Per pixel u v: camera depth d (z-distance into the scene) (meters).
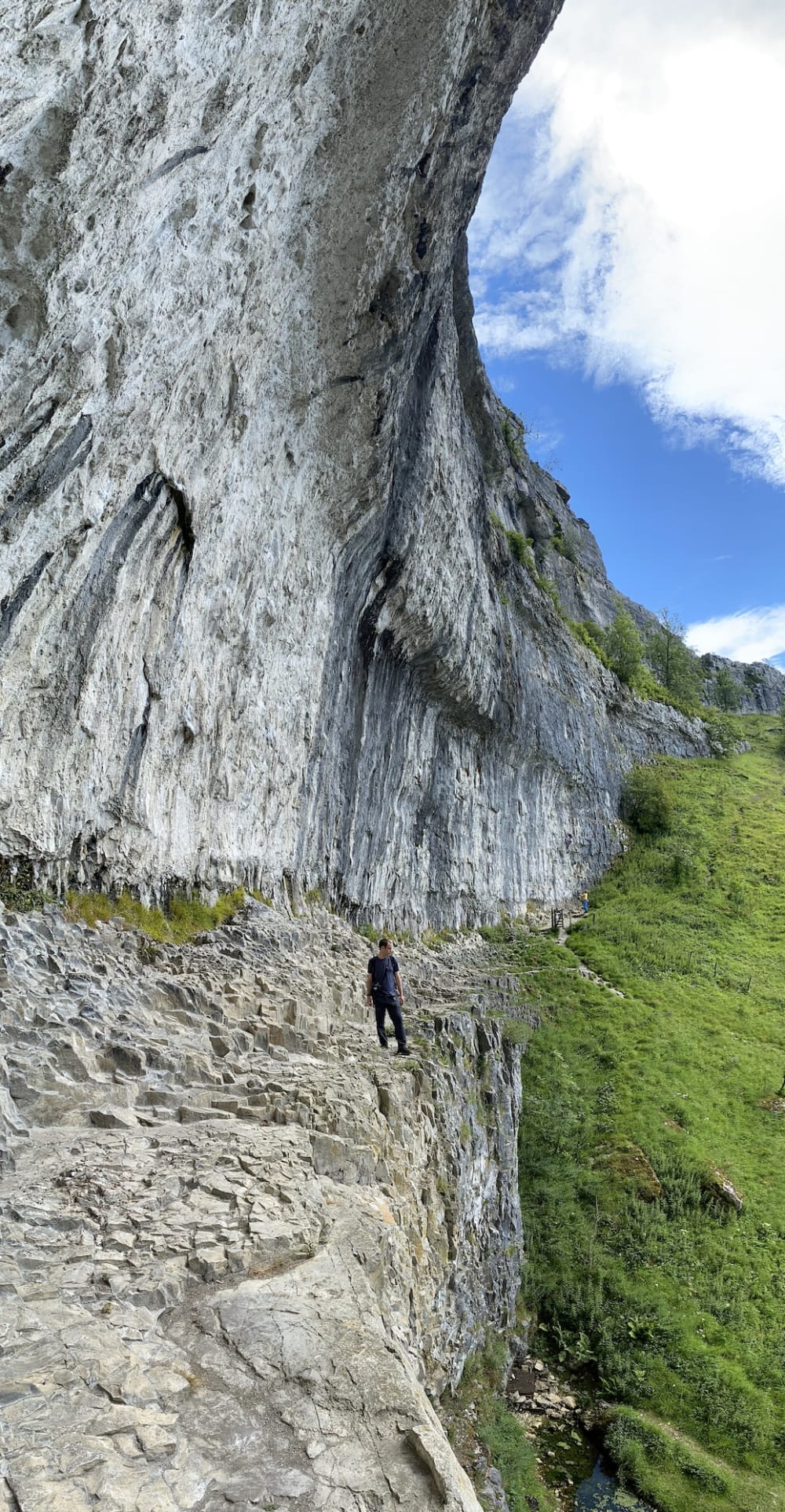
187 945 12.88
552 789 45.41
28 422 8.89
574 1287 18.72
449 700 30.78
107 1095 7.60
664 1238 20.14
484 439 39.50
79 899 11.05
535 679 43.66
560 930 40.31
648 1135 23.69
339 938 19.19
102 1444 3.69
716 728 72.00
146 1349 4.50
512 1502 12.43
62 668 10.53
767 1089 26.67
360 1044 13.44
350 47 13.04
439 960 27.80
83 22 7.24
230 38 9.60
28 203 7.84
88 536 10.52
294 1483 3.90
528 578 49.34
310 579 18.41
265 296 13.83
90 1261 5.13
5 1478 3.34
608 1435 15.17
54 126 7.64
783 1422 15.58
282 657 17.53
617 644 69.50
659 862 49.12
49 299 8.36
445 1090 14.41
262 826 17.17
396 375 18.17
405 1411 4.54
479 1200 16.19
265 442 15.48
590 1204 21.22
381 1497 3.94
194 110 9.52
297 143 12.92
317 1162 7.95
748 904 43.38
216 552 14.20
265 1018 11.79
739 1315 18.03
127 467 10.98
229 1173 6.73
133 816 12.32
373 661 23.98
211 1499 3.69
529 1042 27.31
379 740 24.98
